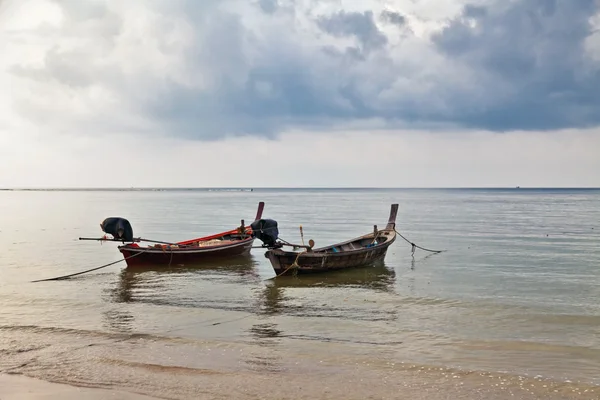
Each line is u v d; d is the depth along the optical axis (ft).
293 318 52.49
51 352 41.75
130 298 62.75
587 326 49.44
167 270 83.51
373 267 85.61
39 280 75.72
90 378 36.35
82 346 43.32
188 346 43.24
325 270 77.51
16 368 38.32
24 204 437.99
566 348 42.42
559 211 284.41
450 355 40.83
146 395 33.53
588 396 32.81
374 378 36.01
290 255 73.26
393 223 102.89
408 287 69.26
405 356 40.57
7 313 55.11
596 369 37.55
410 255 103.55
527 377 35.86
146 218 238.68
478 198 595.88
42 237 144.77
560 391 33.55
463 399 32.60
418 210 302.66
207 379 36.04
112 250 113.50
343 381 35.55
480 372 36.78
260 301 60.85
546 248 114.62
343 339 45.21
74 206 391.24
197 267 86.63
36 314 54.70
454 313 54.49
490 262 93.50
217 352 41.70
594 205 372.58
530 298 62.03
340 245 89.15
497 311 55.16
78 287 69.82
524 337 45.78
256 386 34.78
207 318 52.70
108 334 46.73
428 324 50.08
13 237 144.77
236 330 48.24
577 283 72.33
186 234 158.61
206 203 448.24
